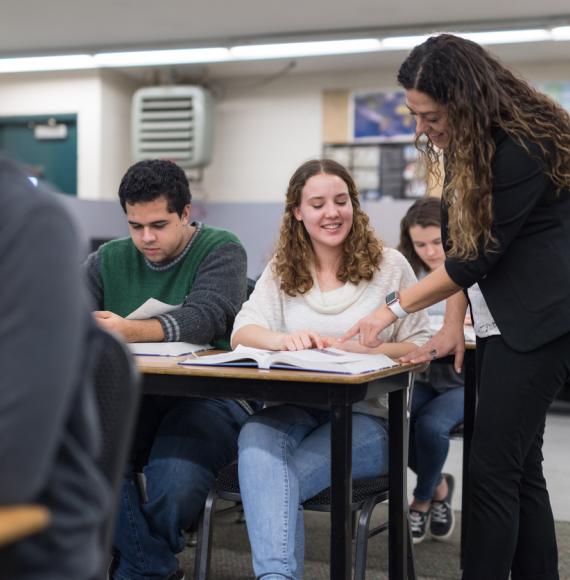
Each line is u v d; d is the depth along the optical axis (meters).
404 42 5.88
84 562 0.80
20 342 0.72
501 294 1.66
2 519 0.67
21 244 0.74
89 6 5.50
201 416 2.01
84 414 0.81
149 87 6.82
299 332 1.87
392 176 6.74
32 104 7.01
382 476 1.87
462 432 2.63
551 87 6.50
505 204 1.59
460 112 1.58
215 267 2.17
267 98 7.12
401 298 1.76
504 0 5.25
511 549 1.70
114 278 2.22
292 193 2.02
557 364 1.65
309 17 5.64
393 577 1.84
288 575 1.59
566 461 3.92
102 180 6.90
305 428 1.83
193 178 7.23
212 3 5.41
